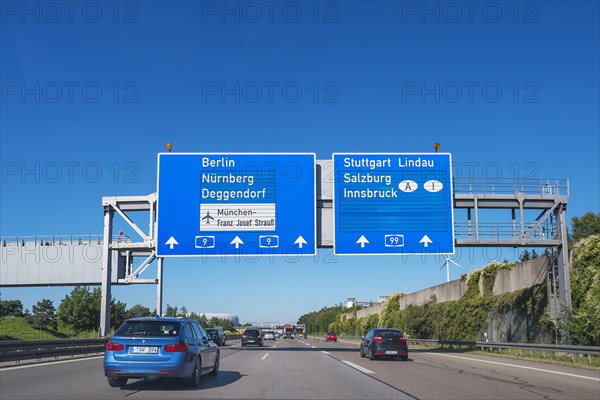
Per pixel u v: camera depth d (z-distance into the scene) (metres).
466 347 39.31
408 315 55.28
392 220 27.77
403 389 13.34
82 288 60.59
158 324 13.45
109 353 12.91
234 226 27.59
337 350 35.69
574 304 27.98
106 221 30.19
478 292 41.31
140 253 33.12
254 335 46.12
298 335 143.38
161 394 12.19
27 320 67.56
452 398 11.77
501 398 11.81
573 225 55.19
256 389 13.23
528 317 32.66
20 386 13.14
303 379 15.70
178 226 27.56
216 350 16.56
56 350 23.17
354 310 111.25
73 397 11.43
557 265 28.94
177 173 27.95
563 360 23.67
